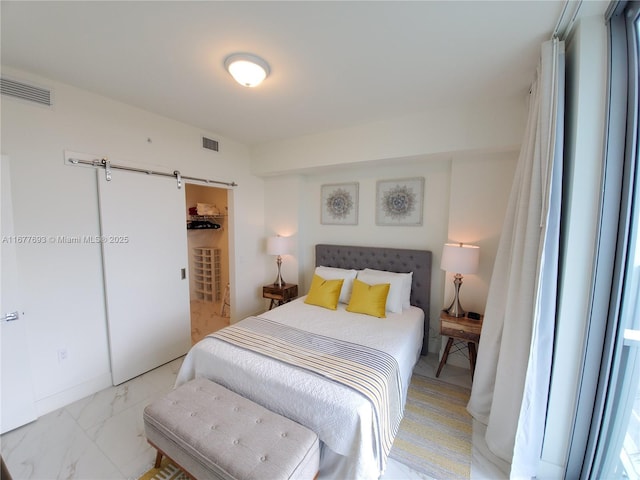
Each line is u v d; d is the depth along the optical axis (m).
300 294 3.88
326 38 1.53
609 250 1.33
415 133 2.58
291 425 1.42
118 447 1.76
